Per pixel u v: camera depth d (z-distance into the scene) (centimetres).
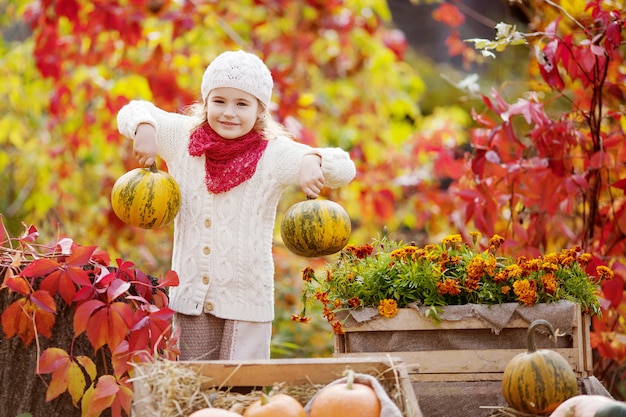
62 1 639
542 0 557
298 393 306
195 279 381
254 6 816
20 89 804
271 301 386
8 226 823
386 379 303
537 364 318
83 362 339
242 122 378
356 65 855
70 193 781
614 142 481
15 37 1015
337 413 280
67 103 727
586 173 493
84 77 712
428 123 859
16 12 840
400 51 881
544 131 473
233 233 380
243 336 378
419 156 752
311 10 812
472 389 353
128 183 368
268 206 384
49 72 695
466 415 351
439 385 356
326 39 848
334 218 360
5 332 339
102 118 721
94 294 342
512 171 480
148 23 734
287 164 379
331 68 859
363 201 732
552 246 529
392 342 362
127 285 339
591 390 346
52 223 770
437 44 1237
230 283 378
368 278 368
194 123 396
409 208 784
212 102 379
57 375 332
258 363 305
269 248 386
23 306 340
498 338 355
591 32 490
